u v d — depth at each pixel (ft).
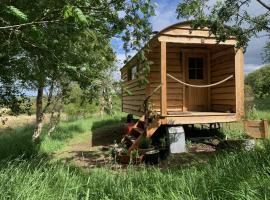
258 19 20.99
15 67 18.71
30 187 12.44
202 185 13.85
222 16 20.52
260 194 11.31
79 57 16.85
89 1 12.91
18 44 14.70
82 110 74.59
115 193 14.64
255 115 41.83
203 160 24.62
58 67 16.46
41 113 35.55
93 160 29.58
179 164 25.81
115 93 16.89
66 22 13.05
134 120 52.60
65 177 15.42
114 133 49.42
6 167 15.33
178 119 30.68
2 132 48.55
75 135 48.49
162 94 30.42
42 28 13.24
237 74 32.60
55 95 40.57
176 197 12.79
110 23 15.52
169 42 30.83
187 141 32.99
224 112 34.35
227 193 12.25
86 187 15.33
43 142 36.35
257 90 27.66
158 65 34.88
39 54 16.28
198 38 31.42
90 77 16.93
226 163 16.11
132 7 15.24
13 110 27.02
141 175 17.39
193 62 37.78
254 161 15.08
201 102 37.86
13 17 12.02
